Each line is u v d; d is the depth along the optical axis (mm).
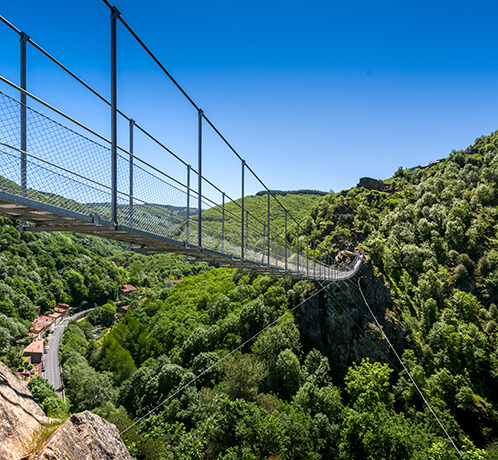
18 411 3438
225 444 19047
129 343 52500
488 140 104938
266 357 36312
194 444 17391
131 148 5961
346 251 54031
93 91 4547
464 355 40094
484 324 46062
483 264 55625
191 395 29938
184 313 54812
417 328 44188
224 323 44000
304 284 46156
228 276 67375
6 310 55281
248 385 28438
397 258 58969
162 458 17406
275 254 15758
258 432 18281
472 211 69562
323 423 23516
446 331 41594
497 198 70750
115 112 4449
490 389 37250
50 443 3041
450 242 62906
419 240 65812
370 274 47062
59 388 40969
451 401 35188
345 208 74188
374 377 25312
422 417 29766
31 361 48250
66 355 48906
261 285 52438
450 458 18469
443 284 51625
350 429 21312
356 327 41000
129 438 19250
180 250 7500
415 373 35781
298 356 39188
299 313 44219
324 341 41812
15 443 2934
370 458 19484
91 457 3369
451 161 96812
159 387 33812
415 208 75250
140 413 32219
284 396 32281
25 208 3658
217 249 10828
